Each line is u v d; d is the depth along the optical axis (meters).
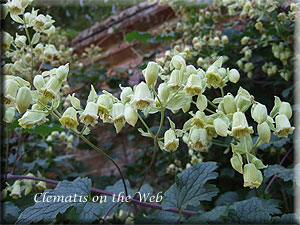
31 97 0.20
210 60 0.50
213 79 0.22
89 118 0.21
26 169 0.45
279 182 0.36
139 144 0.69
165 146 0.23
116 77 0.62
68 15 0.75
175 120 0.48
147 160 0.65
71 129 0.22
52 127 0.40
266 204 0.26
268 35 0.51
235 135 0.20
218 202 0.39
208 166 0.27
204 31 0.60
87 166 0.71
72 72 0.69
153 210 0.46
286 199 0.36
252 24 0.54
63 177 0.55
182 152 0.46
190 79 0.21
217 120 0.21
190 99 0.23
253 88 0.50
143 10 0.77
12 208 0.33
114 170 0.77
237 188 0.46
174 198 0.28
